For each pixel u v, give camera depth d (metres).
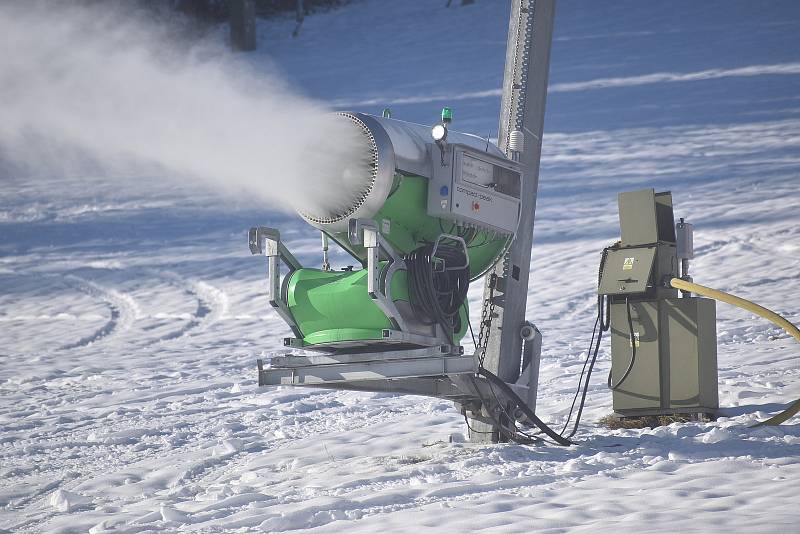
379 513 11.84
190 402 23.61
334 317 14.71
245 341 33.47
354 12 118.06
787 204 44.25
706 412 16.72
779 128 60.44
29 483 16.39
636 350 17.27
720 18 96.00
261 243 15.05
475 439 16.53
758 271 34.94
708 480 12.22
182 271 46.22
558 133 66.38
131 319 38.66
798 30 87.75
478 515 11.29
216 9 111.00
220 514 12.62
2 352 34.12
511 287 16.59
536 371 16.81
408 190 14.76
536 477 13.12
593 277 37.69
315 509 12.07
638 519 10.49
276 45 108.12
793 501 10.80
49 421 22.23
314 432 18.97
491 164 15.45
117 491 15.26
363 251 15.68
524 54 16.72
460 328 15.92
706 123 63.84
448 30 104.62
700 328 16.73
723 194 47.56
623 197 17.36
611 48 90.38
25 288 44.88
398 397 22.47
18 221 59.12
